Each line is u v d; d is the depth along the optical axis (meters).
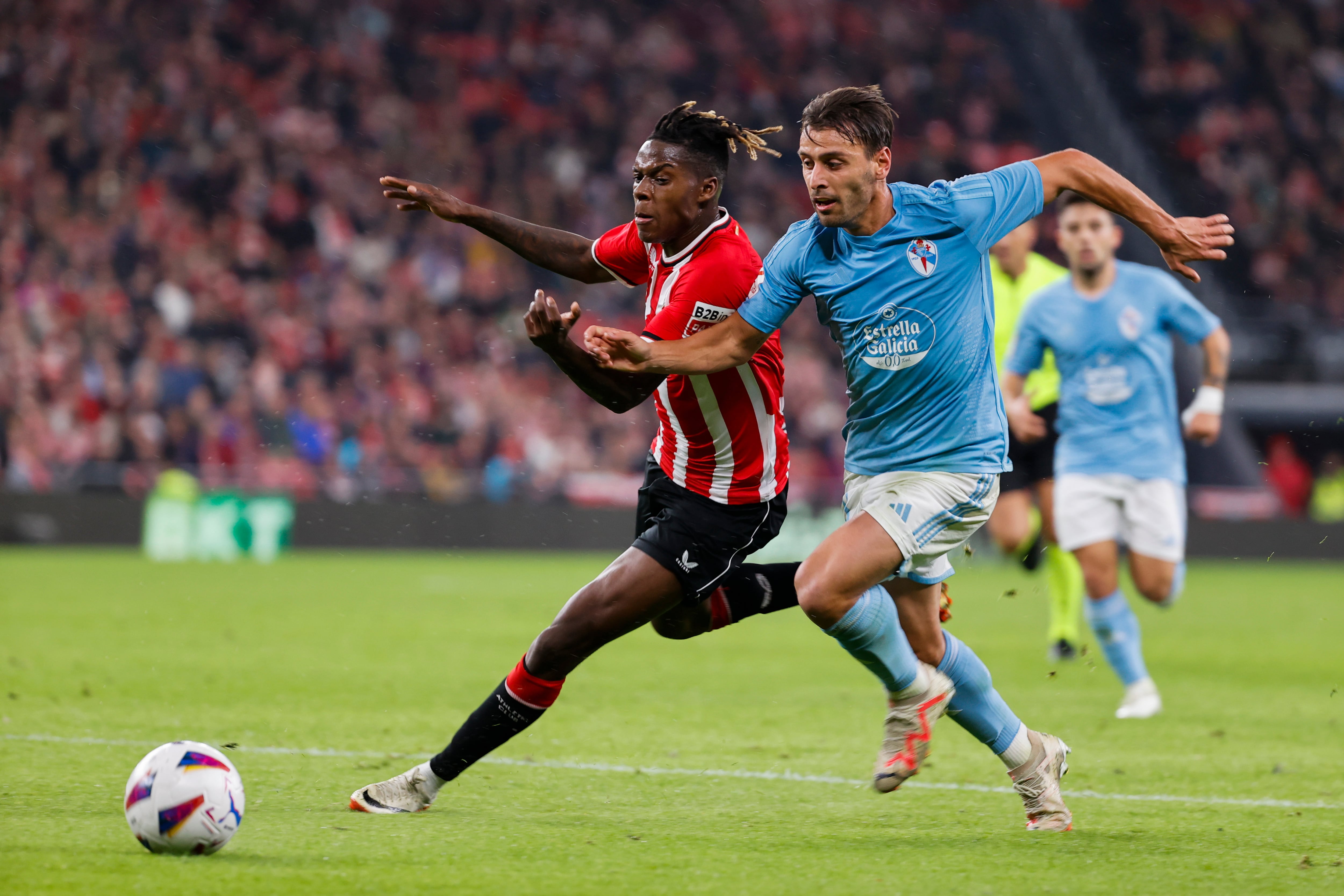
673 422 15.72
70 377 70.38
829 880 12.66
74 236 77.56
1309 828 15.38
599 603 15.16
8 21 83.94
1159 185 100.19
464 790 17.05
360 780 17.42
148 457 69.06
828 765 19.38
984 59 105.38
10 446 67.81
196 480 69.12
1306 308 91.62
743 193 95.06
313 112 88.31
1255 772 19.27
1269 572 72.50
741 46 100.75
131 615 39.22
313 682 27.20
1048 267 32.06
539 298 14.02
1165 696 27.83
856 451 15.42
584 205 92.00
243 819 14.88
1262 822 15.73
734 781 18.02
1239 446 82.50
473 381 78.69
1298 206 100.31
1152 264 93.88
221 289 77.56
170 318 75.75
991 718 15.20
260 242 81.31
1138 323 25.30
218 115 85.50
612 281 17.12
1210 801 17.06
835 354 83.06
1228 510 77.19
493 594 49.12
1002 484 32.19
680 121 15.24
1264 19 109.56
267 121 86.56
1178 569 25.61
